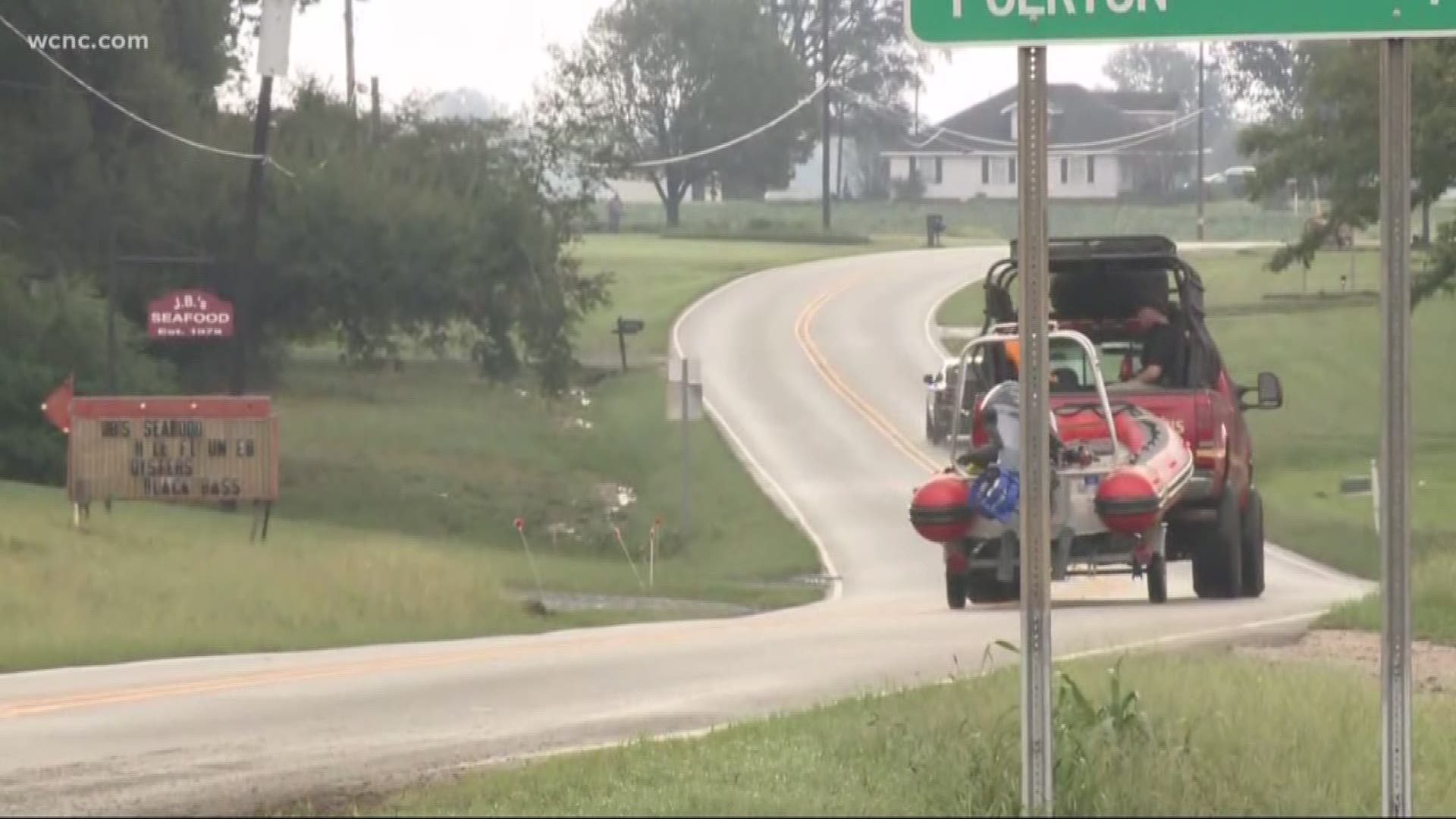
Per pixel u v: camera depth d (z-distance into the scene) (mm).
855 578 100625
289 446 154500
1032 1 23641
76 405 97438
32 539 84312
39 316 134875
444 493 141875
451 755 33344
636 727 36688
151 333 137375
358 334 160750
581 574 98375
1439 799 26812
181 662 54250
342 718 38500
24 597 68562
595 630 67375
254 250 132000
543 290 164000
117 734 36531
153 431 97625
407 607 72375
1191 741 27375
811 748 29969
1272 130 136875
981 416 56031
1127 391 58625
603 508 138000
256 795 29297
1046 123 23531
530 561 97688
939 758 27312
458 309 160625
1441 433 161750
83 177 148750
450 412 171375
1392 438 22625
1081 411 56188
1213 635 47719
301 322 159250
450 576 78188
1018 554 53594
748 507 130000
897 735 29562
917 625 56750
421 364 197875
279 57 130000
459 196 160500
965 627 55188
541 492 143250
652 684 43531
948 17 23656
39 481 132000
